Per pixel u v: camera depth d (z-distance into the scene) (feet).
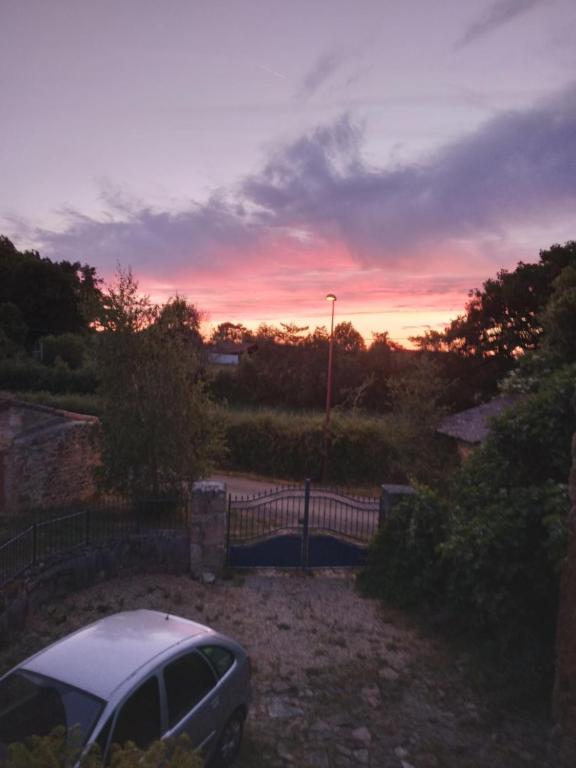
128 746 12.80
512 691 28.14
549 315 49.03
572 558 24.84
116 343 51.72
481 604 32.01
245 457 92.79
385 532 41.96
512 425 34.83
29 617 33.94
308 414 112.16
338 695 28.19
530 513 30.83
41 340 171.42
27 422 57.41
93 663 18.95
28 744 16.31
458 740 24.99
